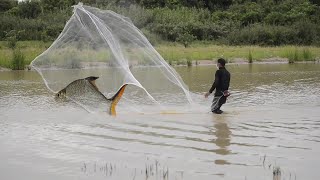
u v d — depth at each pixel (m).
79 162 11.14
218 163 10.92
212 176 9.95
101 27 23.42
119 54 25.45
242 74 36.59
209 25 80.38
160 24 75.44
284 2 94.62
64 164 10.97
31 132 14.50
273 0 97.31
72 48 25.77
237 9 93.44
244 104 20.16
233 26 82.31
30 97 22.77
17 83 30.06
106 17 24.12
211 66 47.03
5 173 10.31
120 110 18.75
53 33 69.62
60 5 85.31
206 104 20.34
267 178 9.76
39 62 24.92
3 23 72.12
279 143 12.79
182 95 23.31
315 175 9.91
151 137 13.73
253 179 9.70
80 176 10.08
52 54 25.33
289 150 12.01
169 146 12.62
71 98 19.53
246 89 25.84
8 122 16.14
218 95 18.08
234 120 16.36
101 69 29.14
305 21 79.19
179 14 85.19
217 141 13.14
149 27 75.25
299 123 15.65
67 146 12.70
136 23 75.44
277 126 15.18
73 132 14.49
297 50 57.00
